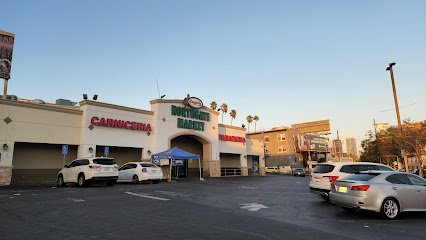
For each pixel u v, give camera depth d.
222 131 33.97
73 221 7.28
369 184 8.26
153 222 7.34
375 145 48.69
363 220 8.00
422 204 8.52
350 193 8.41
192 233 6.30
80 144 20.62
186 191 14.84
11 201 10.24
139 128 24.06
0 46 19.08
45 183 19.25
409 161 49.22
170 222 7.39
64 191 13.52
